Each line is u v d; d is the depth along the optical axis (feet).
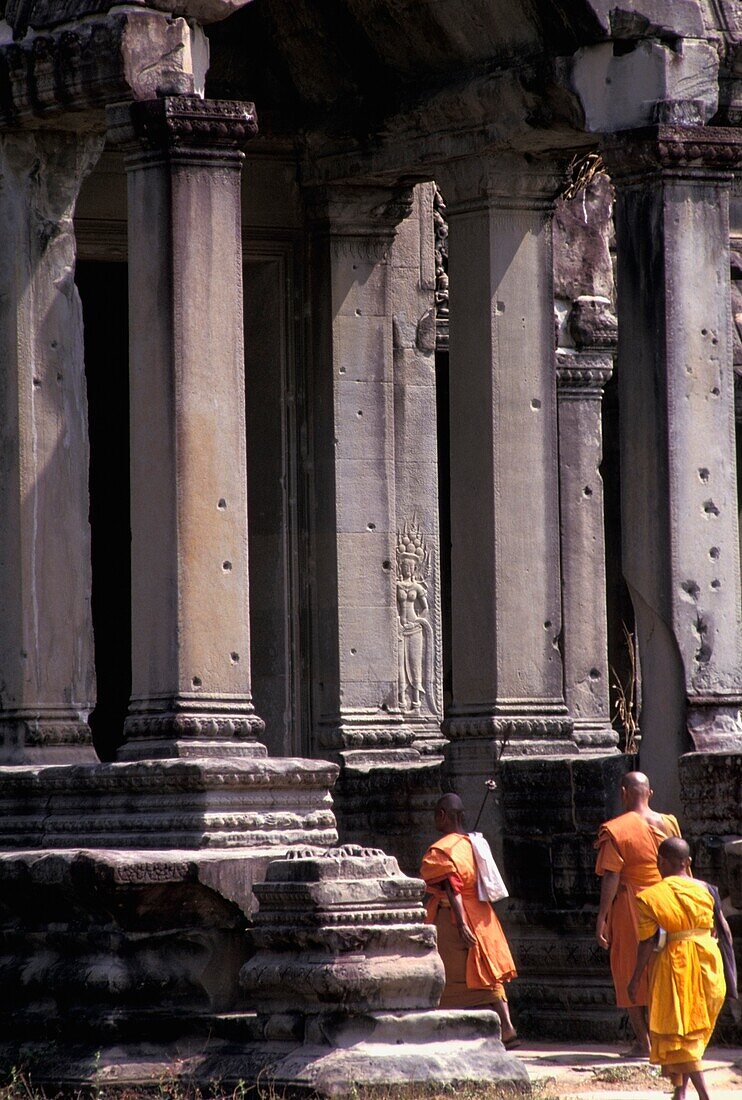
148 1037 113.70
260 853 116.78
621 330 141.59
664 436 138.92
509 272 150.82
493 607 149.28
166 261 122.93
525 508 150.71
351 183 162.71
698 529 139.44
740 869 130.62
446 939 128.16
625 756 140.05
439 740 167.43
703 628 139.03
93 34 125.80
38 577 132.67
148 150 123.85
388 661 164.25
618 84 142.31
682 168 139.54
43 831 124.16
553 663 150.92
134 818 119.55
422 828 151.94
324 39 158.81
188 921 115.24
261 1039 111.04
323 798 122.21
